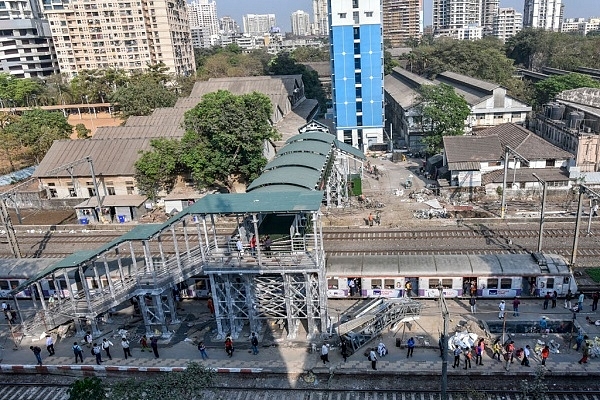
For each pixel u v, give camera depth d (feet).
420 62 464.24
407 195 205.57
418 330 114.01
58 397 103.65
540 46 467.93
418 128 267.18
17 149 280.51
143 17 505.66
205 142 201.87
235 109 194.08
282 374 103.65
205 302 134.41
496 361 101.55
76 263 115.24
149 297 135.13
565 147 214.69
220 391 100.63
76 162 189.06
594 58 417.28
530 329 113.09
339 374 102.17
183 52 568.82
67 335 124.26
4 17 563.48
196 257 116.47
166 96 361.51
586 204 185.37
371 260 130.31
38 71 546.67
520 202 190.80
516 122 269.03
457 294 125.59
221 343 115.14
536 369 97.66
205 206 109.81
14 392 106.01
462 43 419.33
